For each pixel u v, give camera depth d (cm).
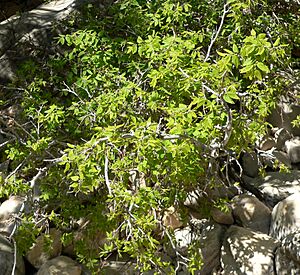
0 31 477
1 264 308
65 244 301
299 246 281
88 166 224
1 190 261
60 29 457
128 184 291
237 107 364
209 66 247
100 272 301
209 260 318
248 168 377
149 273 306
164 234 298
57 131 330
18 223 278
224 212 318
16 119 382
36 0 615
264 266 297
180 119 233
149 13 381
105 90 311
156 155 218
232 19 361
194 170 251
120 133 229
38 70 402
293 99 406
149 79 314
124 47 366
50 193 301
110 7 407
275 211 328
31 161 306
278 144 400
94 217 289
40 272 316
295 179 367
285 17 404
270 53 217
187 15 349
